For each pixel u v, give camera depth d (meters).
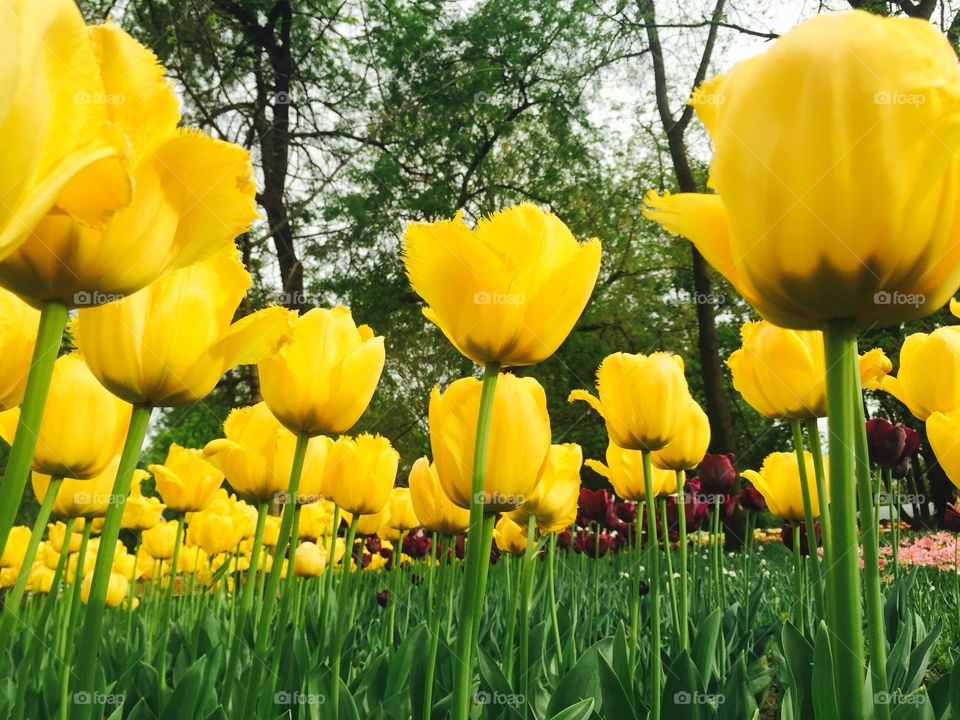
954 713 0.25
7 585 0.72
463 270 0.25
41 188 0.11
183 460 0.54
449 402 0.29
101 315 0.20
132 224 0.14
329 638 0.56
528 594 0.37
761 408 0.37
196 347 0.21
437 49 3.71
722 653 0.50
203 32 2.76
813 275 0.13
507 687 0.35
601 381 0.43
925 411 0.38
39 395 0.14
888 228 0.13
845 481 0.13
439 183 3.60
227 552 0.76
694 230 0.15
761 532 2.42
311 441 0.39
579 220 3.98
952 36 2.63
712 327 3.22
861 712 0.13
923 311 0.14
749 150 0.14
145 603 0.85
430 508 0.49
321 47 3.40
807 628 0.53
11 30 0.10
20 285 0.14
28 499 1.71
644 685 0.45
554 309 0.25
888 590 0.65
